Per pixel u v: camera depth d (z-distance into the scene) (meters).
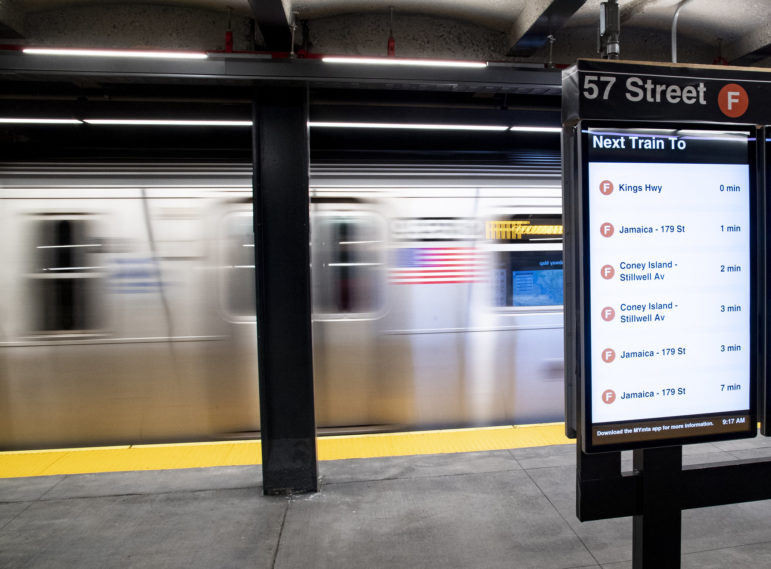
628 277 2.11
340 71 3.18
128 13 3.70
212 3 3.62
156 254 4.36
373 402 4.61
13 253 4.27
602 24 2.40
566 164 2.12
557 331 4.84
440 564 2.76
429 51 3.96
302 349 3.53
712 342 2.19
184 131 5.43
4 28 3.54
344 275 4.52
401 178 4.55
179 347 4.41
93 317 4.34
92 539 3.03
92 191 4.30
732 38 4.26
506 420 4.80
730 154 2.16
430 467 3.96
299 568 2.74
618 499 2.21
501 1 3.56
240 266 4.43
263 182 3.46
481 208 4.65
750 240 2.19
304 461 3.56
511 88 3.35
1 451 4.35
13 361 4.32
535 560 2.78
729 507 3.33
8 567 2.78
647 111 2.08
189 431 4.48
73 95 4.11
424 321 4.62
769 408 2.24
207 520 3.23
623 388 2.13
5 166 4.25
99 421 4.41
